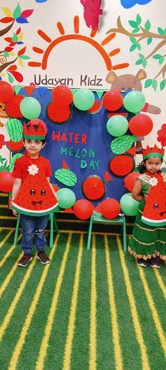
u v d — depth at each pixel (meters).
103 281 2.12
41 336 1.57
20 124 2.60
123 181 2.68
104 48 2.64
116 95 2.44
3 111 2.78
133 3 2.55
